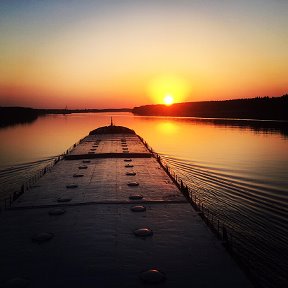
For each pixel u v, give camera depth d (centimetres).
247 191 4803
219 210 3912
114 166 5116
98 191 3606
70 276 1873
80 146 7650
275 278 2336
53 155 8544
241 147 9750
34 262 2025
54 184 3931
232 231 3222
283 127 17012
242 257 2619
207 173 6159
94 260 2050
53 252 2153
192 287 1775
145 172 4656
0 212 2912
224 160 7562
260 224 3425
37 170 6650
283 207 4012
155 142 11256
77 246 2238
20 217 2783
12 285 1761
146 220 2716
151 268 1964
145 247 2228
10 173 6394
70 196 3406
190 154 8506
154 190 3656
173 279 1850
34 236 2369
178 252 2164
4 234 2439
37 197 3372
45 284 1795
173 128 18300
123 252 2155
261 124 19625
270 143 10594
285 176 5809
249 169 6481
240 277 1877
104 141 8700
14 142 11750
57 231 2484
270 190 4844
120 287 1773
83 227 2562
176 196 3406
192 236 2408
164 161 7456
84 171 4725
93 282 1816
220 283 1816
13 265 1992
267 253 2728
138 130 17138
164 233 2455
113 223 2648
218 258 2089
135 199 3297
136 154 6091
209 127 18288
